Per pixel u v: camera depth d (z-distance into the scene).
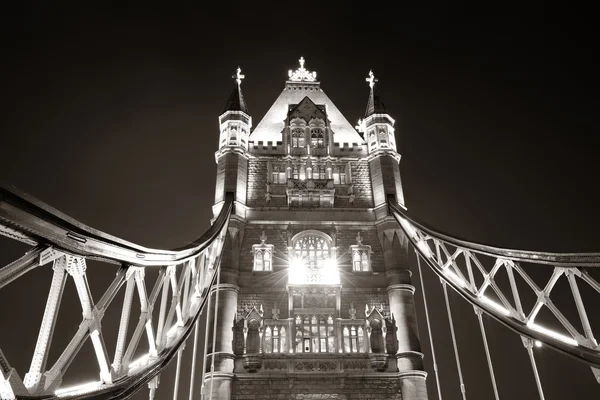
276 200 40.66
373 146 43.75
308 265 37.47
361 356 33.12
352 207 40.62
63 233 11.34
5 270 9.68
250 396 31.94
